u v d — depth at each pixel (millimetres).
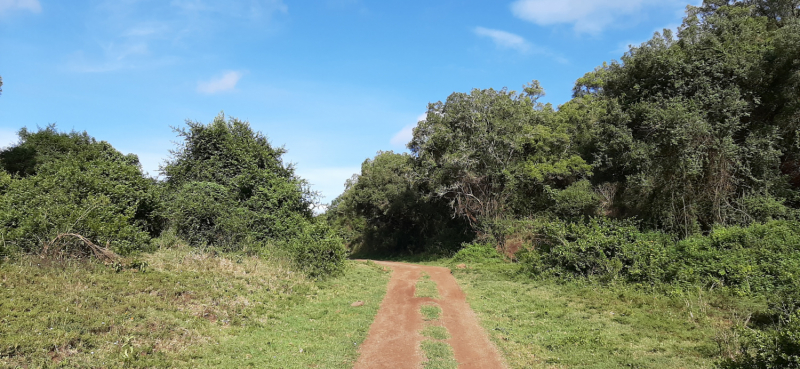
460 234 32344
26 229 10188
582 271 15938
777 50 18141
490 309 12867
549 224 18688
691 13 25219
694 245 14617
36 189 12094
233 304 10539
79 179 13305
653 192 20828
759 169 18828
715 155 18984
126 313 8188
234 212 16641
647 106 21781
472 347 9234
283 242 17172
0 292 7570
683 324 10078
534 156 25750
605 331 9945
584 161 24703
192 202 15828
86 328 7211
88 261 10297
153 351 7266
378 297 14367
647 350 8500
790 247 12992
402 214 40719
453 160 25156
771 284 11336
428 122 28016
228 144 18766
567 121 26797
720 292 11742
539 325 10820
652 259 14047
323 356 8305
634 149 21281
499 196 26891
